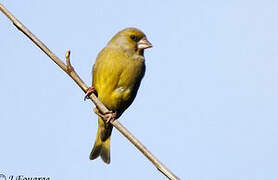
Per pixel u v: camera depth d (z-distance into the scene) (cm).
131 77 1120
